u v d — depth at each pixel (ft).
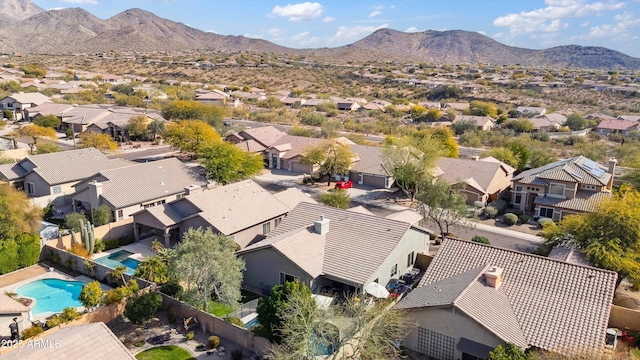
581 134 351.25
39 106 342.03
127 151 266.98
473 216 163.73
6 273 118.83
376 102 503.20
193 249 93.71
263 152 247.09
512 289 89.97
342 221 119.03
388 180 209.26
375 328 78.74
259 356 85.61
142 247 136.98
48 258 127.13
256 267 110.22
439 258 102.12
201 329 94.12
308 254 106.93
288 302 82.33
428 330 84.38
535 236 153.38
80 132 301.43
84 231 127.44
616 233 110.83
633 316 92.12
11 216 121.29
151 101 441.68
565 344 76.89
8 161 193.88
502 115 419.54
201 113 311.47
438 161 204.33
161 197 159.84
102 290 109.91
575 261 107.34
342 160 208.03
